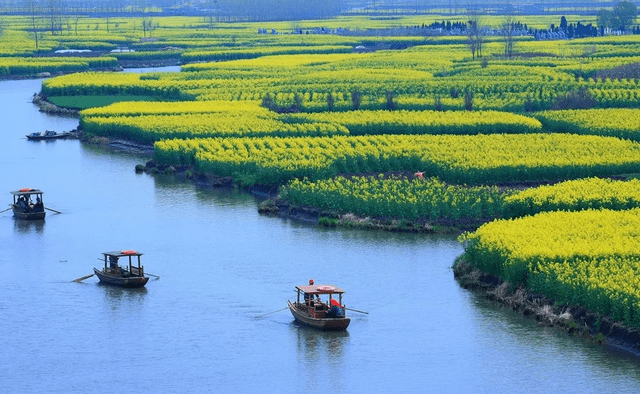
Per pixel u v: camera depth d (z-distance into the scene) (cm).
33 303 11644
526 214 14100
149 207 16038
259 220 15138
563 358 9838
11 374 9744
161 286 12150
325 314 10819
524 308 11006
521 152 17812
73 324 10994
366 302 11456
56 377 9675
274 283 12169
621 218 13212
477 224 14412
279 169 16912
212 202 16375
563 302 10750
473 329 10612
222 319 11081
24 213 15325
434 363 9850
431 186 15525
